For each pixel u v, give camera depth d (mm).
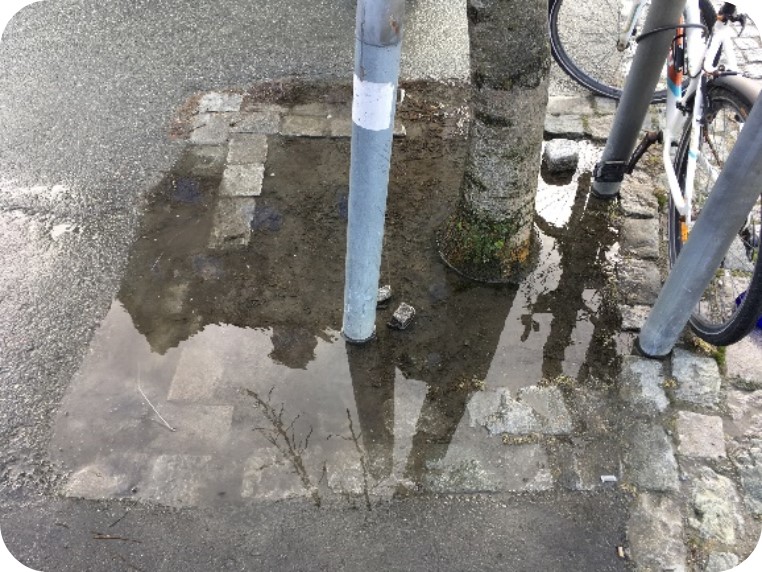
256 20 4824
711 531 2383
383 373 2873
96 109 4094
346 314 2859
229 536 2359
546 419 2703
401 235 3480
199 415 2689
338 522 2396
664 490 2492
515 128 2801
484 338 3033
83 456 2568
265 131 3990
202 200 3594
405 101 4270
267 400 2750
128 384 2795
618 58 4668
